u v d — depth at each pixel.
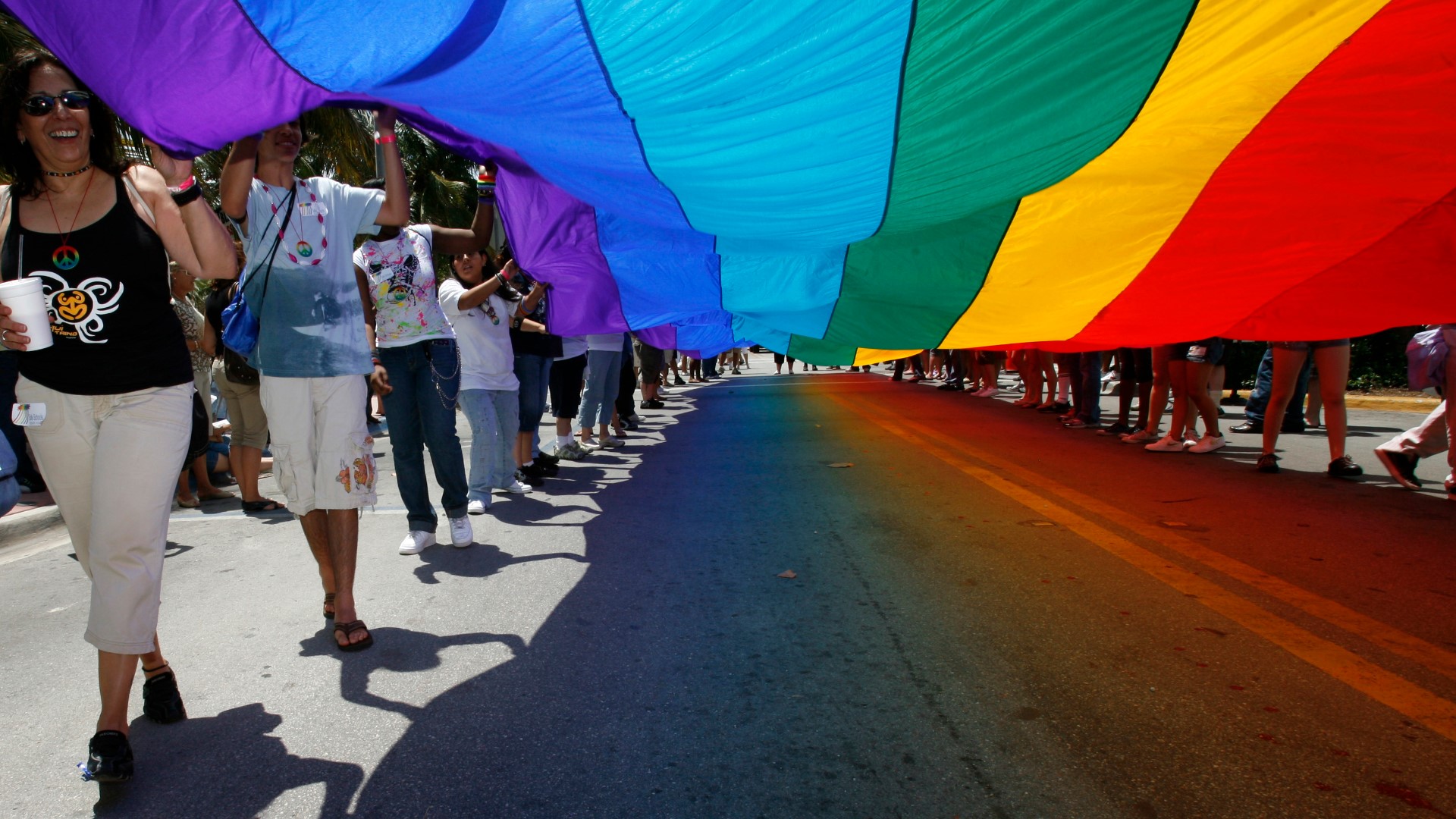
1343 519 4.80
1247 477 6.11
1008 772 2.27
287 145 3.25
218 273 2.64
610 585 3.98
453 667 3.10
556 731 2.59
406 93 2.51
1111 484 5.96
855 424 10.09
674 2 2.07
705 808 2.16
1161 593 3.61
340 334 3.31
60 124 2.28
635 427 10.56
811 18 2.19
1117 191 3.73
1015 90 2.68
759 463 7.32
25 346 2.27
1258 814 2.05
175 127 2.40
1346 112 3.10
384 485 6.96
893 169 3.11
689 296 5.64
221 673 3.12
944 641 3.17
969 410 11.52
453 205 21.30
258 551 4.88
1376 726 2.45
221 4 2.05
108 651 2.39
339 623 3.32
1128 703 2.63
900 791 2.21
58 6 2.07
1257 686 2.71
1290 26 2.57
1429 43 2.73
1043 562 4.10
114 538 2.40
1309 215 3.78
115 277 2.39
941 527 4.83
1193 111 3.09
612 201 3.59
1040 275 4.37
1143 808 2.09
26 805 2.30
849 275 4.78
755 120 2.66
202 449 2.70
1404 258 3.99
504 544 4.79
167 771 2.44
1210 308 4.62
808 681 2.88
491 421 5.75
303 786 2.33
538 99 2.53
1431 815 2.02
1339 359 5.87
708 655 3.12
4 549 5.45
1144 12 2.42
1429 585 3.65
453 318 5.59
